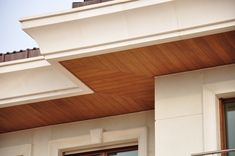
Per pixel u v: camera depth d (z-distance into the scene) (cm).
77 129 1502
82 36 1277
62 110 1475
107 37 1266
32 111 1479
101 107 1460
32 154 1517
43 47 1297
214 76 1320
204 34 1235
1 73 1428
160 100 1336
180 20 1236
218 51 1278
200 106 1310
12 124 1529
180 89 1333
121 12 1245
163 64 1316
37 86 1430
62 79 1412
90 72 1337
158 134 1315
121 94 1410
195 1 1220
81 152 1496
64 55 1288
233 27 1220
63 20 1272
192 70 1335
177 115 1317
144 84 1374
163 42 1252
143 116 1461
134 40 1255
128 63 1310
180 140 1299
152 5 1231
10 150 1536
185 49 1273
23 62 1415
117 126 1472
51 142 1509
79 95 1417
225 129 1297
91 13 1260
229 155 1271
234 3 1220
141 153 1426
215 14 1224
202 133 1291
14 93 1443
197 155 1263
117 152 1470
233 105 1309
